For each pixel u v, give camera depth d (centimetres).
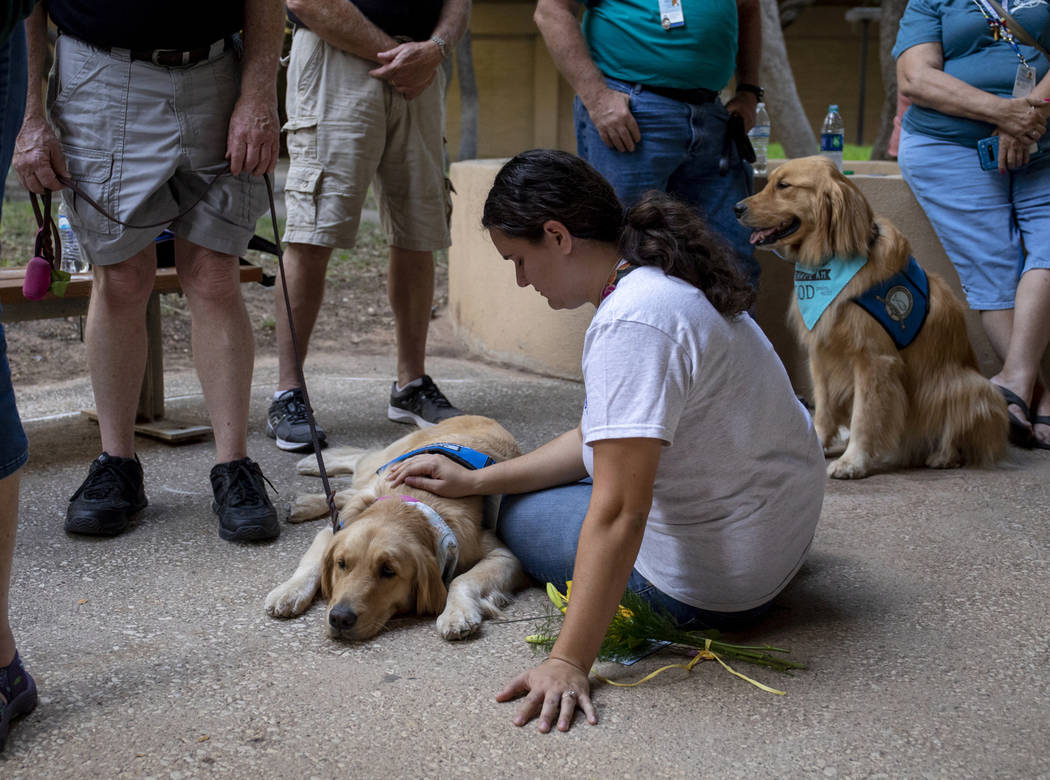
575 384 539
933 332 404
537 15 430
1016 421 438
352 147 407
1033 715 213
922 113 472
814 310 403
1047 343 479
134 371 324
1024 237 454
